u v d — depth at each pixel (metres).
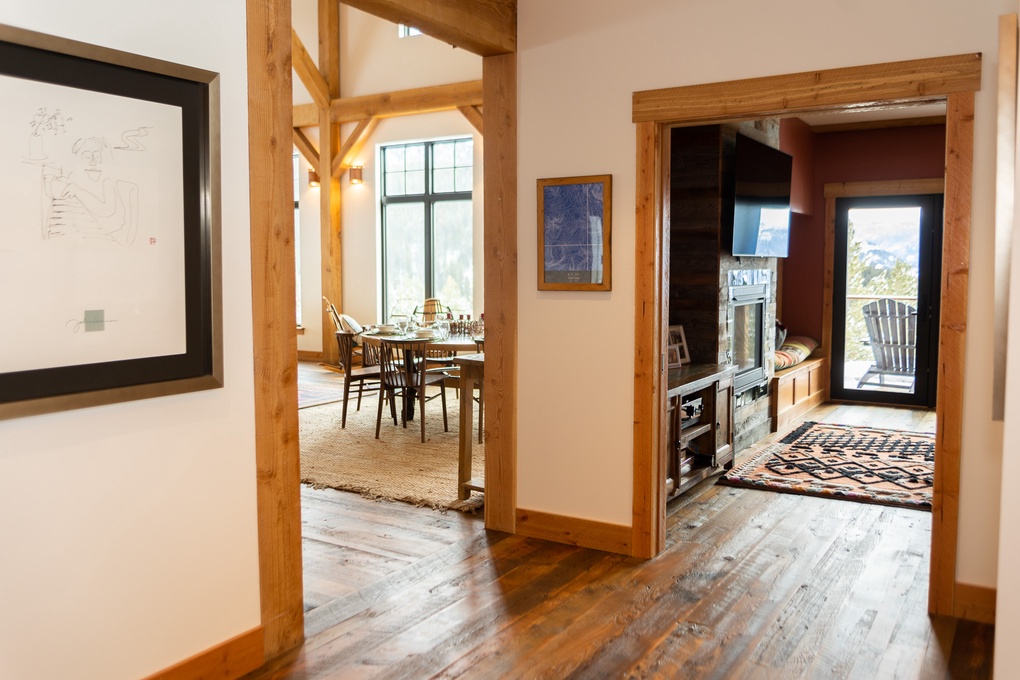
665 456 4.03
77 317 2.27
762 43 3.53
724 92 3.61
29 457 2.21
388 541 4.15
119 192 2.35
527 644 3.03
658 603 3.40
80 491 2.32
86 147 2.26
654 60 3.77
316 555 3.94
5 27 2.06
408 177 10.27
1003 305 2.56
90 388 2.31
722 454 5.48
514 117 4.12
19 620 2.21
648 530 3.90
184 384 2.55
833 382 8.61
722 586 3.58
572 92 3.96
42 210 2.18
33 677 2.24
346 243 10.71
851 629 3.16
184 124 2.52
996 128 2.97
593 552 4.00
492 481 4.32
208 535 2.69
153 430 2.50
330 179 10.55
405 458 5.79
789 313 8.77
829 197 8.40
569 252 4.00
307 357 11.28
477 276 9.77
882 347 8.34
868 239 8.34
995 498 3.16
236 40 2.68
